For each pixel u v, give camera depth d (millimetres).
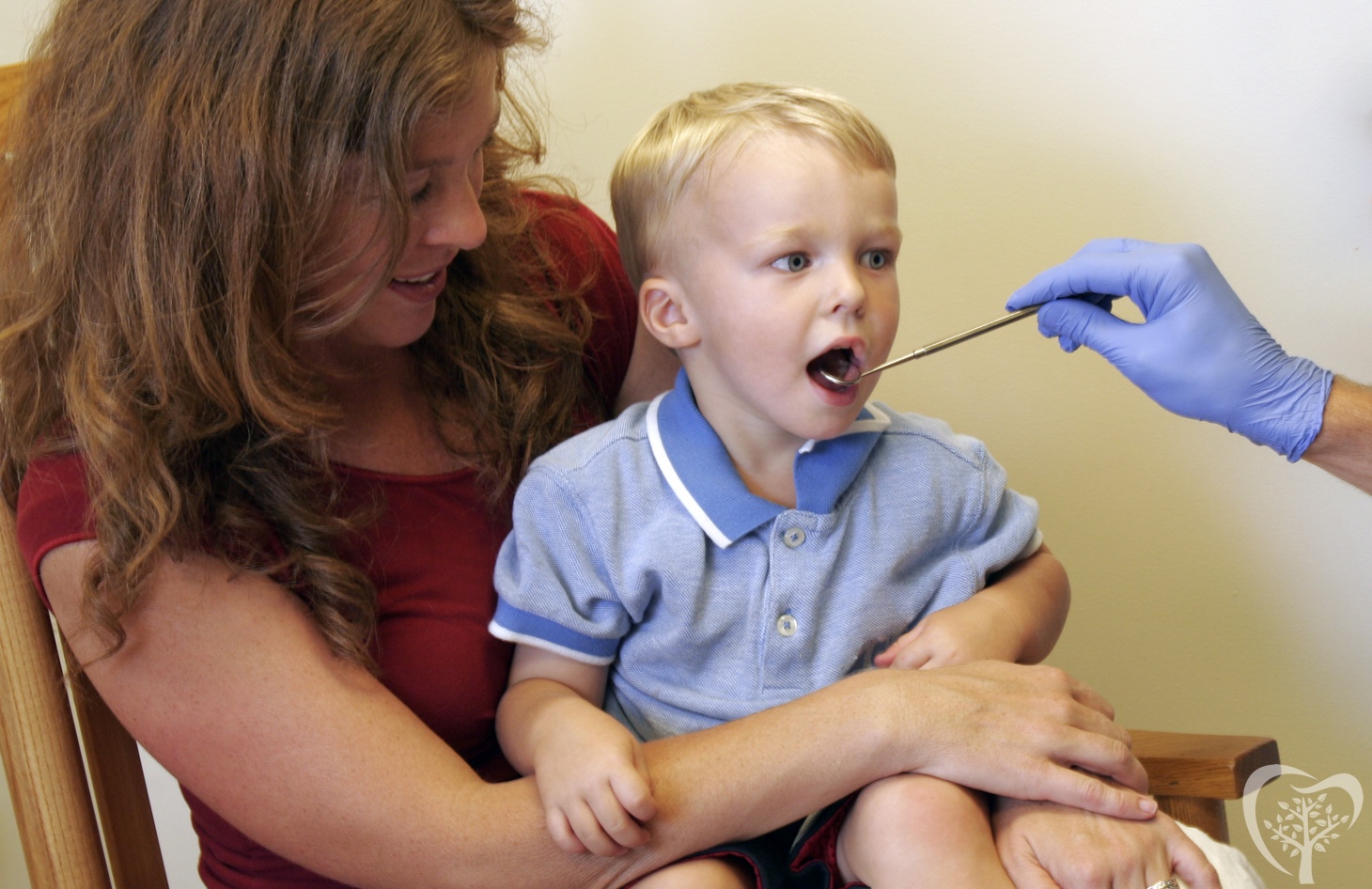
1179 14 1275
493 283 1122
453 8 842
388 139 809
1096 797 840
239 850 999
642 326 1263
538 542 992
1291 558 1392
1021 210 1364
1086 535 1452
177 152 822
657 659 985
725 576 970
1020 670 911
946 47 1335
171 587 833
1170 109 1301
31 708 1059
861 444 988
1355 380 1311
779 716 867
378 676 922
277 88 809
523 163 1240
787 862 901
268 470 887
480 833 829
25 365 904
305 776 830
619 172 1043
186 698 835
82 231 859
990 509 1036
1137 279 977
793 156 908
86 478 852
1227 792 1002
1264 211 1303
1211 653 1447
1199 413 994
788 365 919
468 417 1061
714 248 942
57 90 872
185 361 852
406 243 848
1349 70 1242
